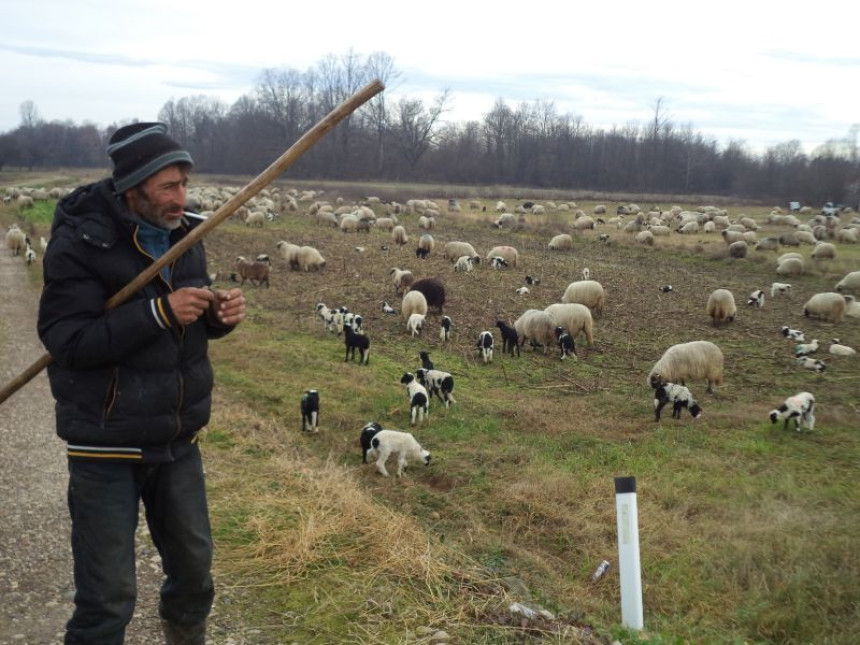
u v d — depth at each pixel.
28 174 109.06
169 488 2.90
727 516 9.22
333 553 5.11
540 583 6.06
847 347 20.50
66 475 7.37
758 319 25.36
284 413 12.02
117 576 2.72
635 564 4.82
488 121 121.12
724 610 6.77
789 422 13.98
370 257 36.41
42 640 4.00
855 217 69.69
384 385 14.85
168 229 2.79
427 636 4.08
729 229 51.16
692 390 16.86
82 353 2.48
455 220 57.72
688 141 119.00
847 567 7.49
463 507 8.88
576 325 20.42
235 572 4.84
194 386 2.81
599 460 11.27
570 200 88.31
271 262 33.44
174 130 133.62
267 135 117.75
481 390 15.66
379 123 114.44
